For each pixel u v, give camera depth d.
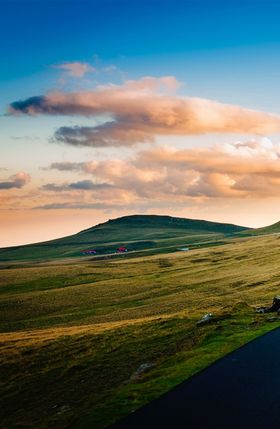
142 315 86.56
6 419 30.69
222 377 21.30
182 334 42.03
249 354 25.92
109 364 38.62
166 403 18.27
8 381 39.97
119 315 90.69
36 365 43.22
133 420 16.73
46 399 33.38
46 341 52.16
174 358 29.50
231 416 16.11
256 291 102.38
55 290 134.38
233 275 135.75
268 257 169.50
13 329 88.94
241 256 183.25
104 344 46.03
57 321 93.12
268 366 22.73
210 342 32.50
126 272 166.12
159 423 16.16
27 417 29.52
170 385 21.00
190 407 17.45
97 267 187.38
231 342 30.72
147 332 47.31
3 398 35.94
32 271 181.12
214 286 118.69
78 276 161.62
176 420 16.27
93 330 54.88
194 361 25.86
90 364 39.94
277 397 17.78
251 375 21.25
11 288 144.25
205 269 157.38
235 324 38.53
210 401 17.94
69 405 29.61
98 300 113.94
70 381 36.66
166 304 98.50
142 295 116.25
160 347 39.53
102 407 19.22
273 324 36.28
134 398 19.75
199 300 97.75
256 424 15.23
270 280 116.62
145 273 160.00
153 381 22.34
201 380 21.16
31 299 120.75
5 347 52.06
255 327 36.25
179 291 117.06
